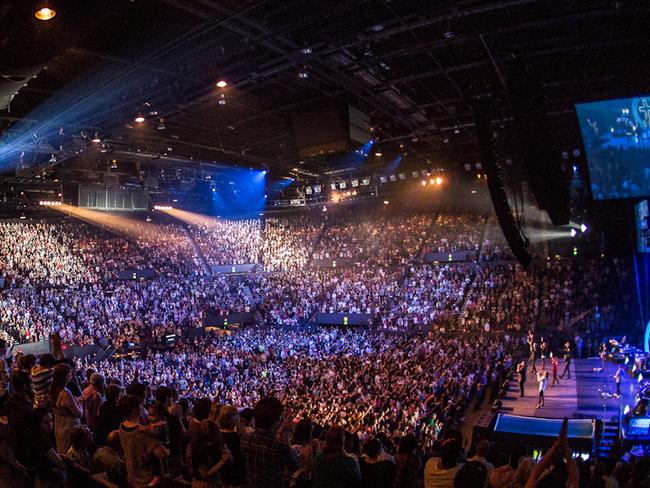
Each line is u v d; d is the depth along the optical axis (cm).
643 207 2888
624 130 1891
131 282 4650
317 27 1703
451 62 2031
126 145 3067
